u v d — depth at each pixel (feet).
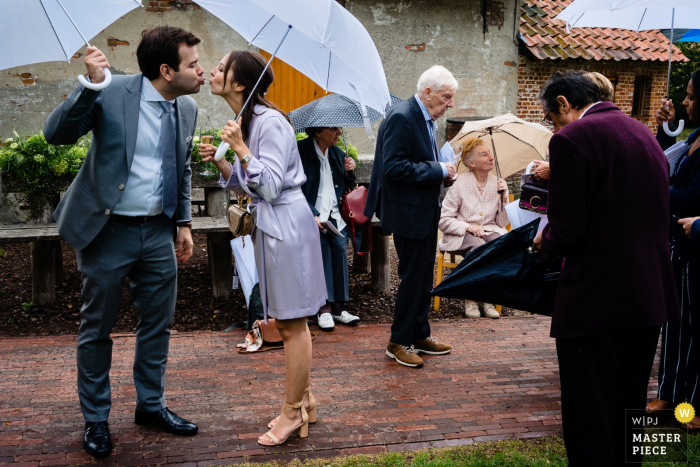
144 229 9.86
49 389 12.16
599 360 8.18
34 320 16.12
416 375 13.37
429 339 14.62
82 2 8.73
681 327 10.98
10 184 16.87
